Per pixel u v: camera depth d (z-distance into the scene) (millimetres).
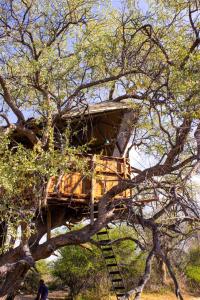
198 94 10266
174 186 10078
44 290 17531
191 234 9836
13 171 9750
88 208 14039
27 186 10680
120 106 15414
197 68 10828
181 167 11172
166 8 13266
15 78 13797
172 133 11656
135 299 8680
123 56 13625
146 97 11609
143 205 11359
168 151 11508
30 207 11102
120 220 12172
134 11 14844
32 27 15500
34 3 15336
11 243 11281
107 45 13789
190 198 10008
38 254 12727
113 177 14164
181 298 9320
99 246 14203
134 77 14414
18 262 11250
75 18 15750
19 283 13648
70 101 13484
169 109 10617
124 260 24875
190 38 12969
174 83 10531
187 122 10750
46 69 13109
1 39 14836
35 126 13547
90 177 12477
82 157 12438
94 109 15312
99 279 28547
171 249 10203
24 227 11258
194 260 27219
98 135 17531
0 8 14758
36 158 10258
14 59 14578
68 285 28984
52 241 12742
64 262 28406
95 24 15781
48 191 12977
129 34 14117
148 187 10742
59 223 15297
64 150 10469
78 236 12438
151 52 13375
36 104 14336
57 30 15523
